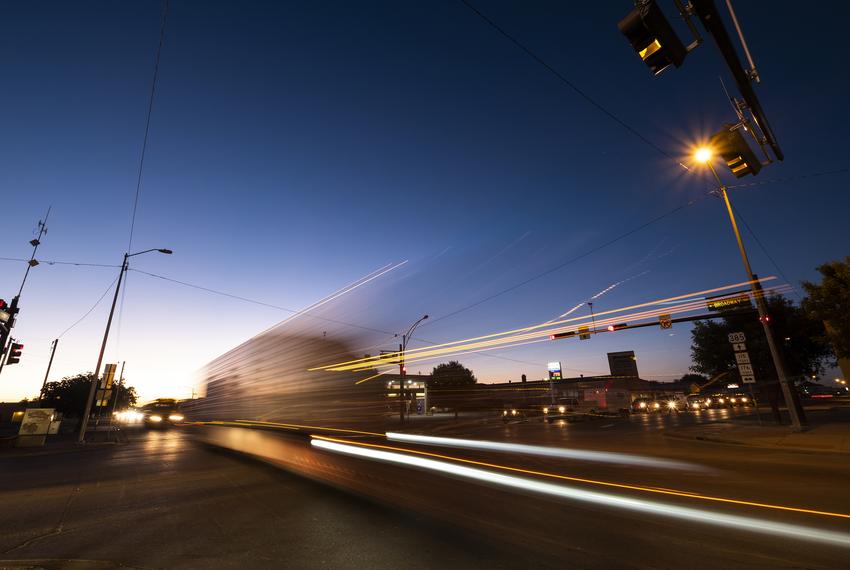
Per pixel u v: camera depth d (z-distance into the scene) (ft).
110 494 27.43
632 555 16.29
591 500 24.99
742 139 30.37
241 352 68.33
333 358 70.79
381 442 62.39
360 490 28.35
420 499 25.71
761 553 16.35
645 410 178.40
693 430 73.15
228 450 53.83
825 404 158.51
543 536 18.60
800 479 30.73
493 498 25.81
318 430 64.90
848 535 18.31
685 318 68.80
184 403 102.12
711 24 18.12
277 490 28.43
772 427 70.79
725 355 97.66
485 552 16.78
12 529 20.01
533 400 241.96
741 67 20.89
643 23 17.78
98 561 16.01
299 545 17.67
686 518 21.07
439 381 255.29
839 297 57.41
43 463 42.47
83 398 145.89
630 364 260.83
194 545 17.71
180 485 30.27
